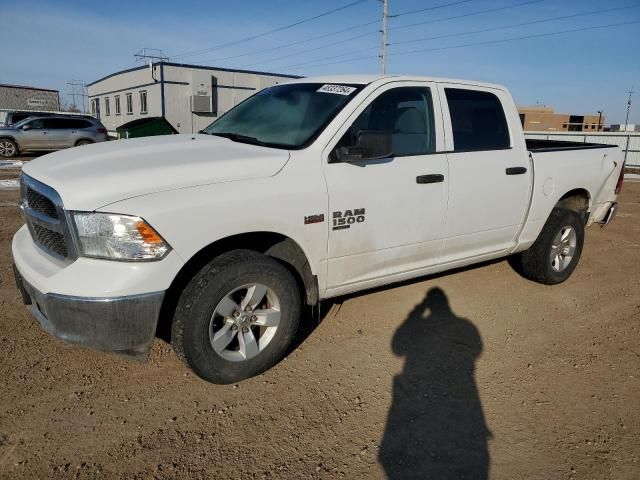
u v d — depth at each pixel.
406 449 2.74
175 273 2.79
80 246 2.70
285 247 3.40
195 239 2.83
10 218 7.56
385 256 3.78
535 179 4.70
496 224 4.48
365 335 4.01
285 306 3.31
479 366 3.64
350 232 3.50
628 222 9.15
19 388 3.10
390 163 3.68
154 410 2.97
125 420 2.87
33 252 3.10
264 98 4.34
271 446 2.71
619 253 6.87
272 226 3.11
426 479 2.53
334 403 3.12
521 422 3.02
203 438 2.75
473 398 3.24
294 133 3.60
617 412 3.15
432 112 4.06
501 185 4.41
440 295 4.91
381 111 3.76
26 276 2.91
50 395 3.05
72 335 2.73
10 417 2.83
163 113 30.59
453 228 4.15
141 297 2.70
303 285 3.61
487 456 2.71
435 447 2.77
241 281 3.05
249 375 3.27
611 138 24.50
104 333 2.70
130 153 3.24
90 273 2.66
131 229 2.66
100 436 2.73
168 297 3.06
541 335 4.18
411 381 3.40
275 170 3.16
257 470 2.54
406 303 4.66
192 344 2.96
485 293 5.03
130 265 2.68
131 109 35.12
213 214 2.87
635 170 22.19
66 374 3.29
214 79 31.70
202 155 3.19
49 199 2.82
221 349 3.10
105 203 2.66
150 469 2.51
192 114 31.56
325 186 3.33
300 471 2.54
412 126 3.93
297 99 3.98
